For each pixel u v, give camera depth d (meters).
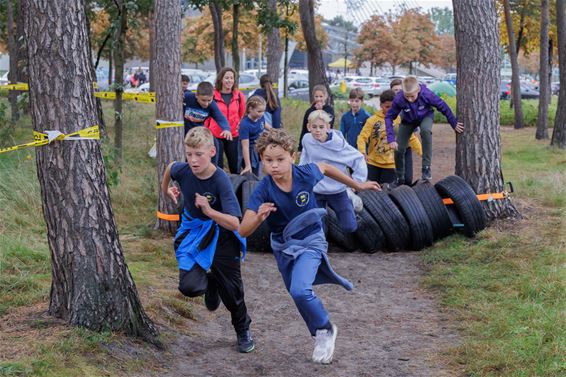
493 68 9.71
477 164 9.69
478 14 9.66
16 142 12.52
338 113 23.08
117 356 4.92
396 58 60.34
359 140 10.41
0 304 5.57
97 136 5.11
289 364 5.35
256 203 4.98
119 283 5.18
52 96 4.91
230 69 10.51
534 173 14.30
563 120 18.81
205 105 9.74
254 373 5.14
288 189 5.03
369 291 7.47
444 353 5.54
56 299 5.19
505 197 9.76
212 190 5.13
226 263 5.32
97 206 5.09
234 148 10.67
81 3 5.00
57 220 5.05
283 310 6.80
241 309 5.50
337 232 8.95
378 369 5.26
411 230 8.94
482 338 5.79
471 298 6.89
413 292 7.43
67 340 4.84
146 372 4.89
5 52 36.19
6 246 7.13
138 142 14.81
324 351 5.17
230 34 33.47
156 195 10.92
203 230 5.22
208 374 5.06
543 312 6.05
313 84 20.44
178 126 9.04
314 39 20.20
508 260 8.00
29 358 4.55
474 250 8.59
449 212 9.41
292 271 5.16
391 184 10.14
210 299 5.65
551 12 30.92
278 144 4.89
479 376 5.00
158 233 9.03
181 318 6.11
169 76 8.95
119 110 12.59
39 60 4.90
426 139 9.67
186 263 5.19
